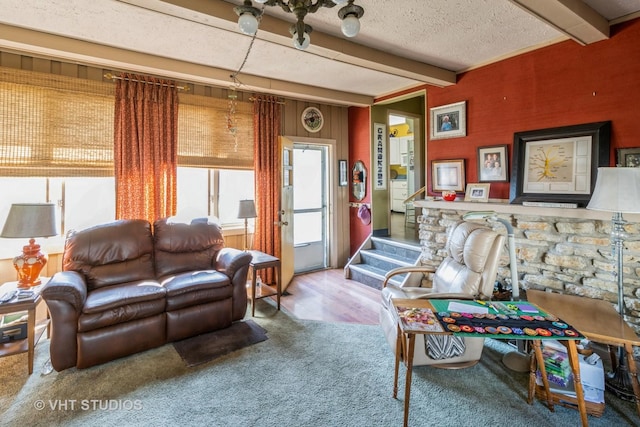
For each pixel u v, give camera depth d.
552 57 2.87
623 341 1.82
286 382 2.22
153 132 3.47
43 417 1.89
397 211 8.44
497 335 1.69
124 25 2.51
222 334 2.90
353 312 3.45
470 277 2.43
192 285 2.81
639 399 1.82
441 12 2.35
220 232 3.62
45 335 2.87
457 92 3.64
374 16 2.40
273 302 3.72
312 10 1.48
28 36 2.56
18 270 2.59
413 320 1.85
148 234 3.19
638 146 2.44
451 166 3.70
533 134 2.97
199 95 3.77
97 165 3.21
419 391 2.12
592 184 2.62
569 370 1.97
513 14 2.38
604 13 2.42
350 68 3.52
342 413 1.92
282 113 4.49
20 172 2.88
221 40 2.78
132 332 2.51
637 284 2.37
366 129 4.94
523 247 2.98
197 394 2.10
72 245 2.82
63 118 3.04
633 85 2.45
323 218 5.20
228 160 4.01
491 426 1.81
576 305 2.29
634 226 2.37
